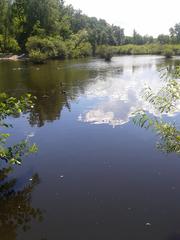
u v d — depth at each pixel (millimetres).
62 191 8867
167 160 10633
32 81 29094
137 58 64812
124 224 7359
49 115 16609
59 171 10062
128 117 15648
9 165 10453
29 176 9750
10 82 28547
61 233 7121
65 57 63000
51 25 69125
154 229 7148
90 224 7402
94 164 10477
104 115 16281
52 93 22875
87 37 82000
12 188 9078
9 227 7371
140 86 24766
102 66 44312
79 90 23969
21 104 8609
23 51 64750
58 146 12047
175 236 6895
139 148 11648
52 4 69375
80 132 13609
